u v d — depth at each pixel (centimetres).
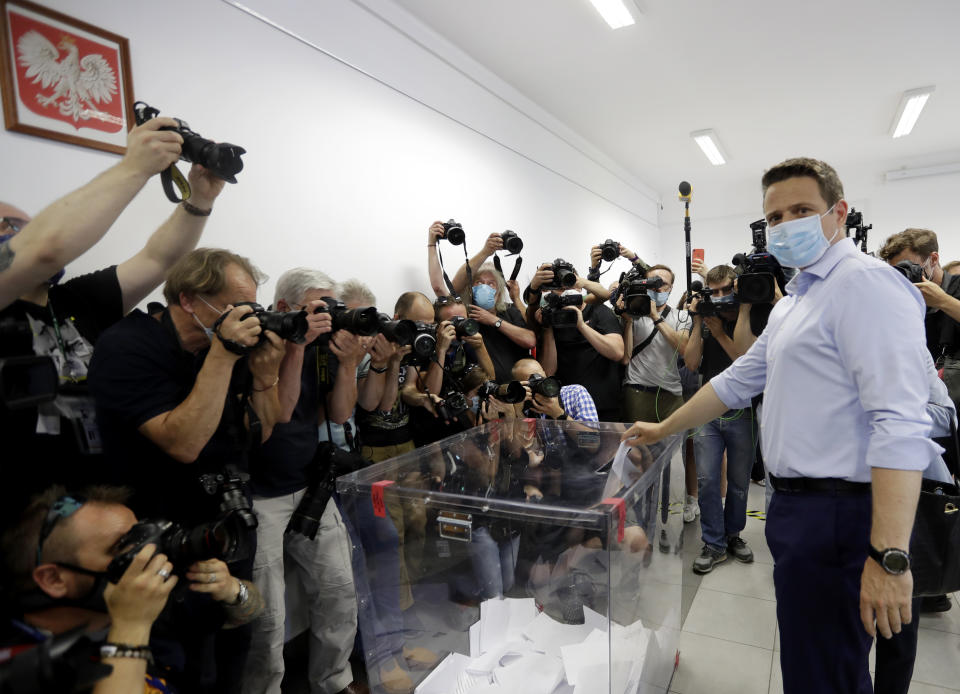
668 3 272
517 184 365
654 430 137
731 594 215
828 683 104
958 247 588
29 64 129
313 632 160
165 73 161
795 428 105
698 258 275
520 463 126
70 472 102
